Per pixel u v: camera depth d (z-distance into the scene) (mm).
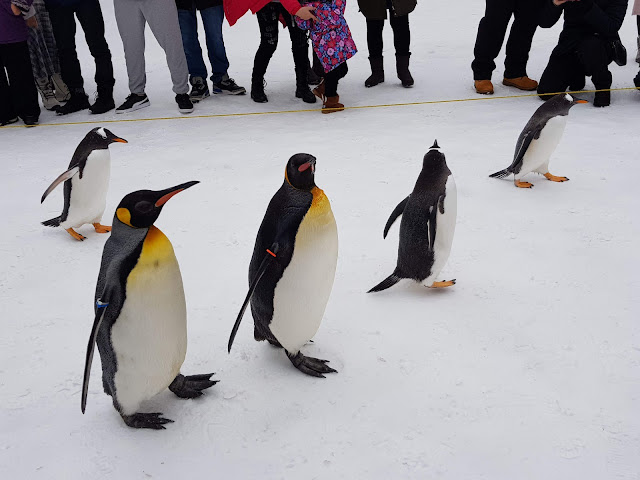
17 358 2896
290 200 2408
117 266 2104
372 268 3555
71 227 4031
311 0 5945
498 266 3486
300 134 5781
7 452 2338
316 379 2684
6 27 5902
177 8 6551
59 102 7211
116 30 10523
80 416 2521
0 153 5660
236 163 5160
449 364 2717
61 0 6211
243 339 2984
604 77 5941
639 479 2098
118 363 2229
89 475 2229
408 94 6816
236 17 6273
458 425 2375
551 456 2209
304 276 2453
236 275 3549
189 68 6879
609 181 4473
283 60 8500
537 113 4191
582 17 5824
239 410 2518
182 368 2783
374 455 2256
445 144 5352
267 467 2232
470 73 7426
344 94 6969
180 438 2391
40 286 3527
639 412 2391
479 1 10859
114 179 4949
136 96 6699
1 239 4098
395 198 4398
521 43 6551
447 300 3207
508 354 2762
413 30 9508
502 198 4301
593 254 3543
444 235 3068
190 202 4496
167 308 2205
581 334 2867
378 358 2789
